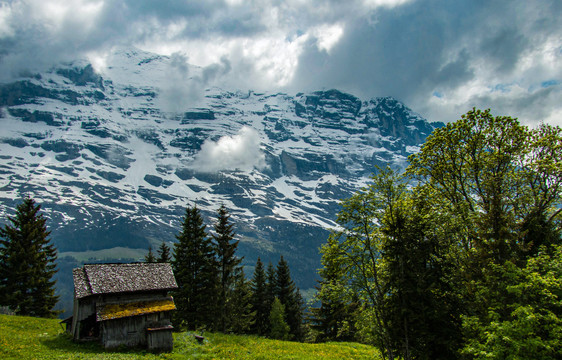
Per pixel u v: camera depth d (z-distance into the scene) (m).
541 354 17.84
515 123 35.53
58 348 33.50
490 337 18.94
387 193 31.70
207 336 44.88
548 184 33.00
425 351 28.19
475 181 36.69
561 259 21.88
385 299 30.55
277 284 87.31
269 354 37.25
